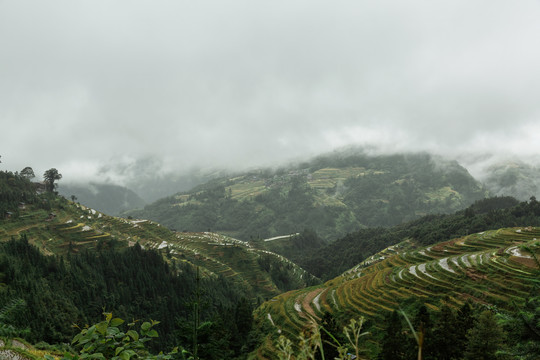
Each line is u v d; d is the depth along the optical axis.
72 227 175.00
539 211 186.50
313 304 88.75
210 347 23.30
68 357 4.24
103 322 4.56
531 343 6.83
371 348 50.97
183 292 135.75
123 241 175.75
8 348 18.88
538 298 7.14
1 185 189.00
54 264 117.25
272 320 85.12
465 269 77.19
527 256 78.69
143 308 119.69
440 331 32.72
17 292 84.12
